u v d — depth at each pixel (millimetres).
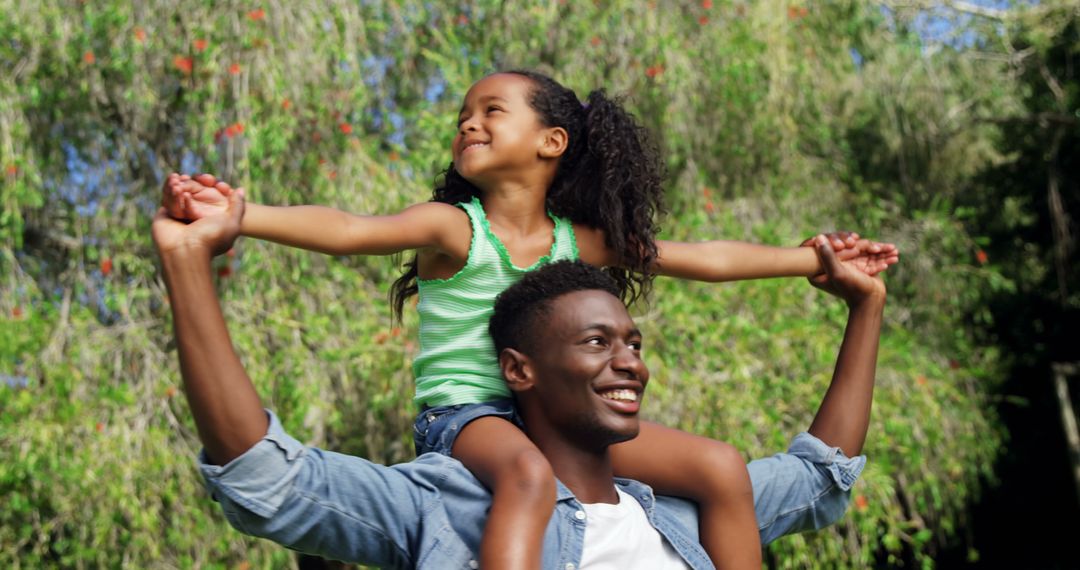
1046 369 12031
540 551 1926
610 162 2441
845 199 10250
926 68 11422
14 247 8344
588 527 2113
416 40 9289
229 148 7711
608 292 2205
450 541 2018
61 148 8344
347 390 8219
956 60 11703
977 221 11789
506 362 2195
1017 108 11930
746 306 8328
